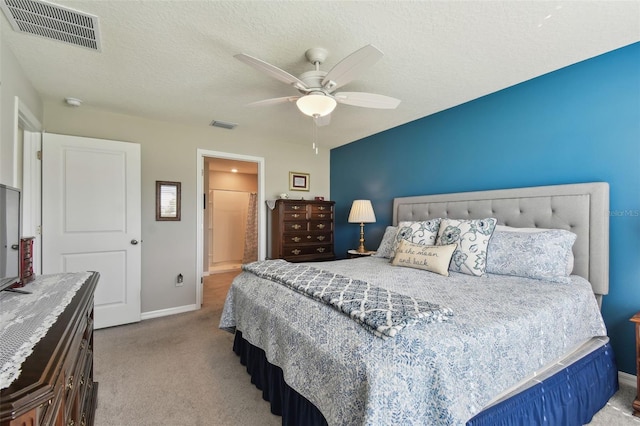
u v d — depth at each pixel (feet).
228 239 23.43
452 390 3.28
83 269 9.48
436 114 10.55
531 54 6.69
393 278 6.59
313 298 5.10
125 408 5.74
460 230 7.43
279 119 11.13
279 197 14.34
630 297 6.42
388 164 12.57
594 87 6.89
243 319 6.91
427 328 3.75
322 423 4.19
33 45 6.21
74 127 9.77
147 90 8.54
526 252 6.62
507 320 4.20
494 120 8.84
